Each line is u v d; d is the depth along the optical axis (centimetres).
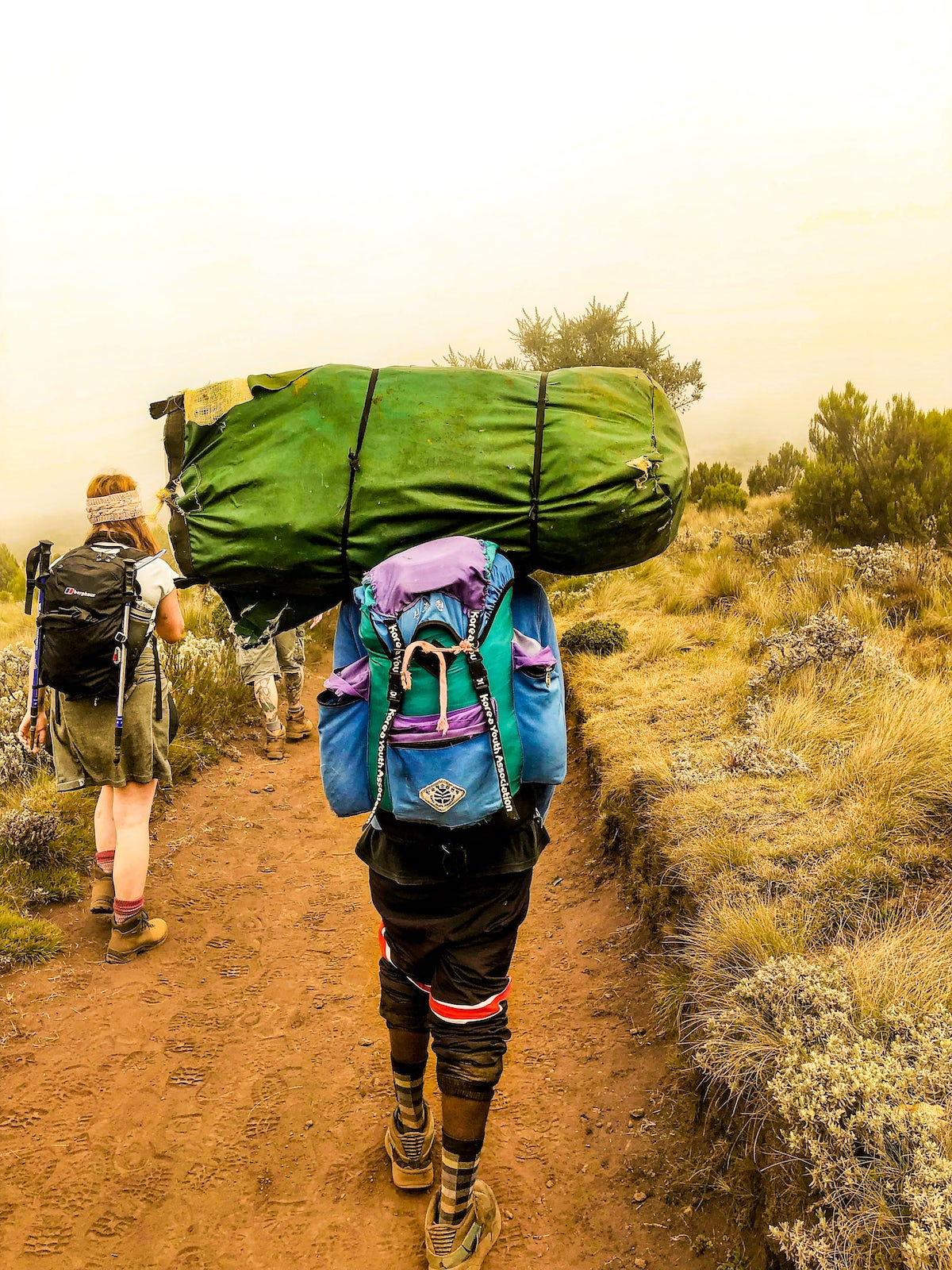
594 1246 246
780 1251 216
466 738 200
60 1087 311
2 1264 244
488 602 205
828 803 395
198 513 222
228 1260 248
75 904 427
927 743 418
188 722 670
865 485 995
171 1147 287
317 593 228
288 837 533
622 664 682
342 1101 308
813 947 307
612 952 382
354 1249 250
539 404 221
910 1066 238
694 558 1035
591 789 531
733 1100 262
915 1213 200
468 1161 229
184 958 395
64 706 365
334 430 220
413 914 229
